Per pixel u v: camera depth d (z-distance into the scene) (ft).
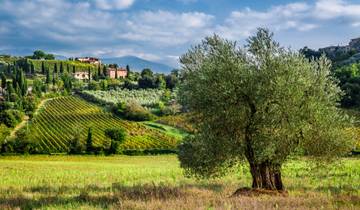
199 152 89.92
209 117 91.76
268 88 87.97
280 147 89.97
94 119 617.62
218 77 90.02
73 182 150.20
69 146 436.35
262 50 91.45
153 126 553.64
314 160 96.89
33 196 98.07
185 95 92.12
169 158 359.66
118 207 70.95
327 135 90.99
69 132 536.01
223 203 68.85
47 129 561.43
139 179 160.45
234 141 89.97
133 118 610.65
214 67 90.07
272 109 89.40
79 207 74.74
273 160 91.86
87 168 234.17
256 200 70.79
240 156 96.17
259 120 89.40
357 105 468.34
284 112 88.22
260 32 92.22
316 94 91.50
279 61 90.07
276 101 88.89
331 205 65.92
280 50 92.12
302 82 88.84
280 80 86.48
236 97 90.12
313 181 135.54
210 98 89.20
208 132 89.35
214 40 93.81
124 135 448.65
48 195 101.71
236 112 90.79
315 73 93.45
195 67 94.58
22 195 100.58
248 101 90.12
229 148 89.10
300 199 74.54
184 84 93.45
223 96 89.61
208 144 88.89
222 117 90.84
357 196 79.30
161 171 196.85
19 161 302.04
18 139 426.10
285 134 88.89
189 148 92.94
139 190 98.94
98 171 207.51
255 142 89.61
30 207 80.74
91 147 423.23
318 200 73.15
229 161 95.35
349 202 71.10
